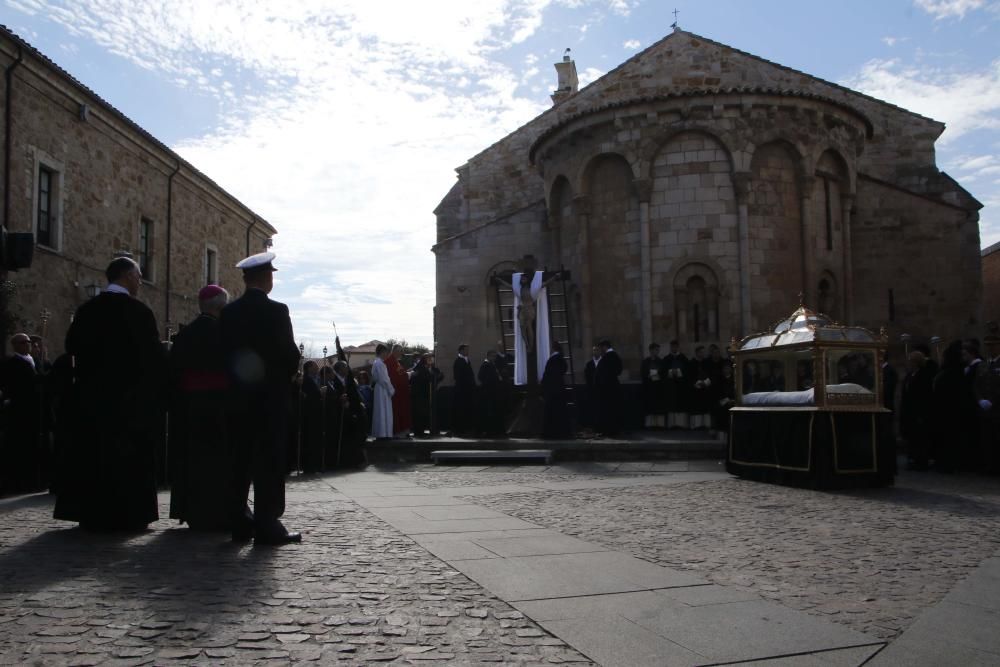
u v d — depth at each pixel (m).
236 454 7.05
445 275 26.34
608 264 21.62
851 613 4.96
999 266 36.81
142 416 7.61
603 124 21.36
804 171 20.84
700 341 20.44
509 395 18.75
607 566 6.13
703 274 20.48
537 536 7.40
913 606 5.13
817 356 11.33
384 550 6.64
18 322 18.17
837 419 11.26
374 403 17.39
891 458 11.52
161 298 27.08
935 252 24.72
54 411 11.86
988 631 4.57
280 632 4.30
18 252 8.70
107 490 7.46
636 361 20.98
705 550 6.85
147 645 4.02
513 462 15.64
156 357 7.70
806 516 8.75
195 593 5.06
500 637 4.33
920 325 24.64
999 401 13.15
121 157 24.17
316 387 14.45
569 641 4.29
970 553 6.79
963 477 12.91
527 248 25.84
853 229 25.03
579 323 22.08
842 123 21.61
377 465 15.98
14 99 18.84
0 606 4.68
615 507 9.41
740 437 12.73
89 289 21.69
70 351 7.59
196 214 30.38
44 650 3.91
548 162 23.45
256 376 6.93
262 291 7.27
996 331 15.07
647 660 4.01
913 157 27.33
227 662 3.81
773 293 20.55
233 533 7.07
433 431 20.31
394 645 4.14
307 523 8.05
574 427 18.44
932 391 13.84
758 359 12.88
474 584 5.50
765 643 4.31
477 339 25.97
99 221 22.81
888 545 7.13
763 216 20.62
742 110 20.47
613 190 21.62
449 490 11.20
